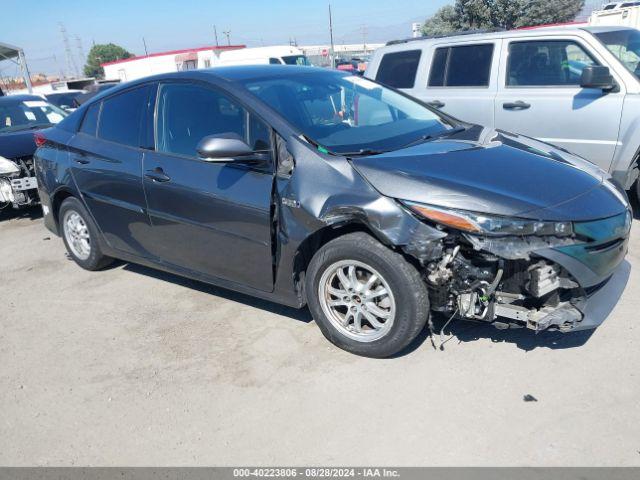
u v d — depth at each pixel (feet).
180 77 13.52
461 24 101.71
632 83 17.71
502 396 9.84
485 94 20.88
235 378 11.07
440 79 22.20
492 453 8.61
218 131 12.49
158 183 13.28
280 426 9.62
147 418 10.17
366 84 14.69
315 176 10.84
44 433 10.03
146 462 9.11
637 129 17.40
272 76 13.35
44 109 28.02
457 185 9.94
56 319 14.37
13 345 13.24
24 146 23.52
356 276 10.99
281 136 11.46
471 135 12.92
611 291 10.74
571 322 9.95
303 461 8.81
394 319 10.53
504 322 10.49
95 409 10.56
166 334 13.03
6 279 17.49
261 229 11.60
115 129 14.79
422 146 11.80
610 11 56.75
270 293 12.23
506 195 9.76
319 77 14.06
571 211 9.71
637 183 18.43
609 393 9.70
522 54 20.13
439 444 8.88
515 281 9.96
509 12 98.48
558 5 98.12
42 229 22.75
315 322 12.50
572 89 18.90
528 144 12.60
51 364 12.25
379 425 9.41
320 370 11.04
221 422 9.87
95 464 9.18
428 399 9.92
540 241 9.50
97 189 15.08
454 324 12.12
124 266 17.53
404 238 9.87
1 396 11.23
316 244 11.43
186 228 13.10
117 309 14.57
